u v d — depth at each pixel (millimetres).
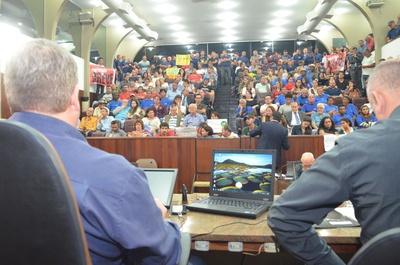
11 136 556
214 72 11672
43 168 550
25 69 715
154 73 12531
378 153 878
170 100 8508
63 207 557
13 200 562
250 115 6164
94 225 697
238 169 1936
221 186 1935
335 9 11297
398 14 8867
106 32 12586
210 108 8938
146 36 11766
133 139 4352
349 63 10141
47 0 8156
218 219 1606
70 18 9898
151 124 6516
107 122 6969
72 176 698
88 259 607
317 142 4461
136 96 9234
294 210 976
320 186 939
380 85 990
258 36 14102
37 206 558
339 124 6473
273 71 11914
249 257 2047
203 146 4328
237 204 1763
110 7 8867
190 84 10305
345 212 1645
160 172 1852
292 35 13969
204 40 14641
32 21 8414
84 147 747
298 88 8797
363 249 591
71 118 792
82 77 9891
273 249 1370
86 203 679
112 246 739
